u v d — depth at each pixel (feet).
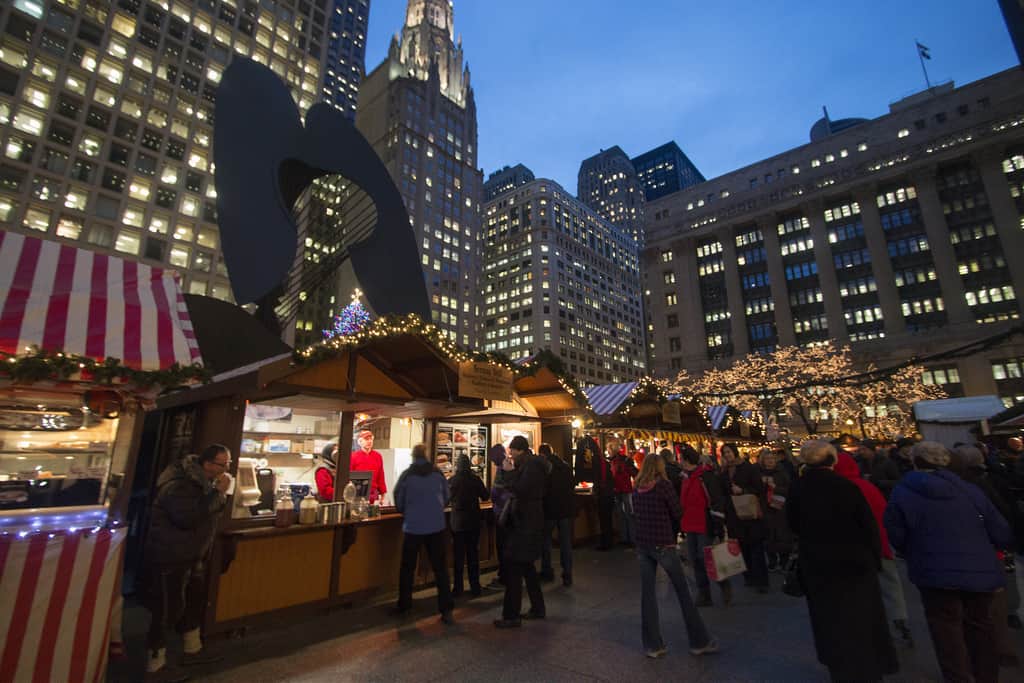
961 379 173.88
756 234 235.20
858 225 209.97
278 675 13.97
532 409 34.68
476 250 343.87
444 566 19.20
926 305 189.67
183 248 164.55
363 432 25.73
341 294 272.31
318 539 19.74
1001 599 14.28
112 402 16.11
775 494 24.95
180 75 174.60
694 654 15.33
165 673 14.01
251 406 22.66
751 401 75.00
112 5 163.02
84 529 12.97
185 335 16.11
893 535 12.73
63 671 11.85
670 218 260.21
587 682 13.46
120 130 158.61
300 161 48.16
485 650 15.78
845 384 44.68
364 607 20.57
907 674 14.19
